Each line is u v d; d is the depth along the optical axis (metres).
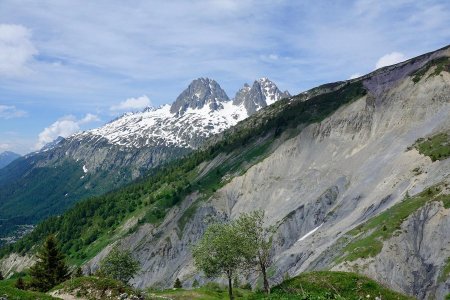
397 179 150.25
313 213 166.50
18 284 83.50
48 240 87.12
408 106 196.25
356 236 124.06
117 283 47.25
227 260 63.94
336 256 118.69
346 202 161.50
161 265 191.00
